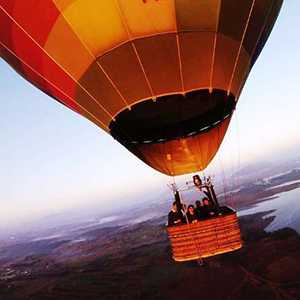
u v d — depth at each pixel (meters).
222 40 6.09
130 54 5.88
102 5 5.68
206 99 6.27
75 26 5.87
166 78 6.00
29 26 6.21
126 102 6.23
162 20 5.73
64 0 5.77
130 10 5.67
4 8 6.24
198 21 5.81
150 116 6.34
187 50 5.91
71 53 6.17
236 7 6.05
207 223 6.29
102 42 5.88
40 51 6.49
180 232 6.32
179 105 6.23
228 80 6.39
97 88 6.32
